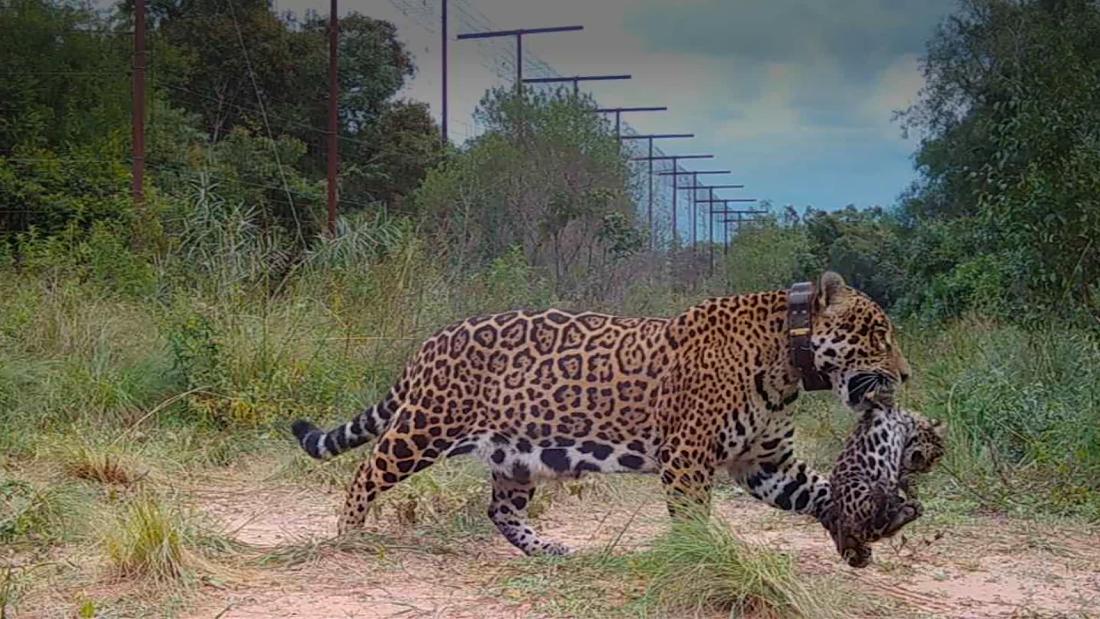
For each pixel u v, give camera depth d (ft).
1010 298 48.29
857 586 21.27
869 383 21.67
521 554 23.12
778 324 21.68
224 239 46.65
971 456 32.07
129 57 101.30
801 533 26.45
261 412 35.60
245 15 123.65
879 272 88.94
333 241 50.52
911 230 104.94
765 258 116.37
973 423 34.32
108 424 34.45
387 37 137.80
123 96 94.94
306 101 127.54
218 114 121.19
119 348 39.91
